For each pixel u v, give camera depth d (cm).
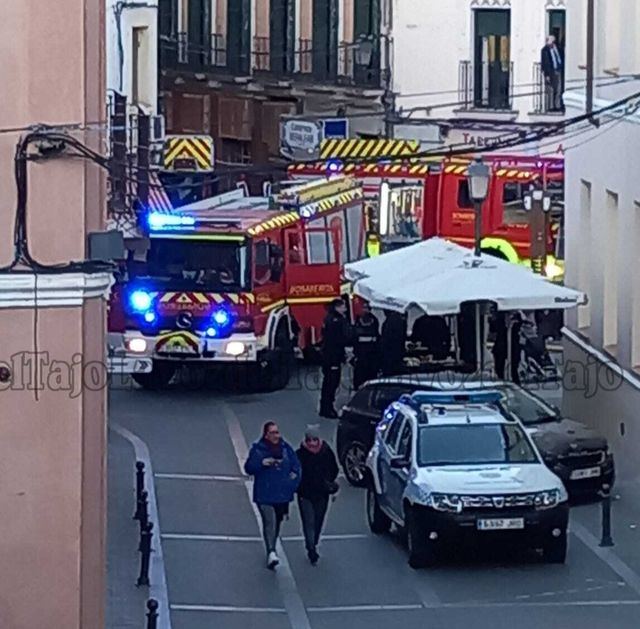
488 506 2708
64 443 2047
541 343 4306
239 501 3212
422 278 3734
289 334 4272
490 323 4066
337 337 3909
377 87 6200
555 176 4938
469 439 2823
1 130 2020
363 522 3072
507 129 5691
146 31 5522
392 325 3928
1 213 2023
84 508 2069
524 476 2756
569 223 3909
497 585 2680
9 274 2017
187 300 4025
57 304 2033
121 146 4334
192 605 2580
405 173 5028
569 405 3834
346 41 6319
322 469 2786
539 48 6016
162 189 4116
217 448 3631
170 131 6406
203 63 6512
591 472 3155
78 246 2038
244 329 4038
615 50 3594
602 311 3628
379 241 5025
